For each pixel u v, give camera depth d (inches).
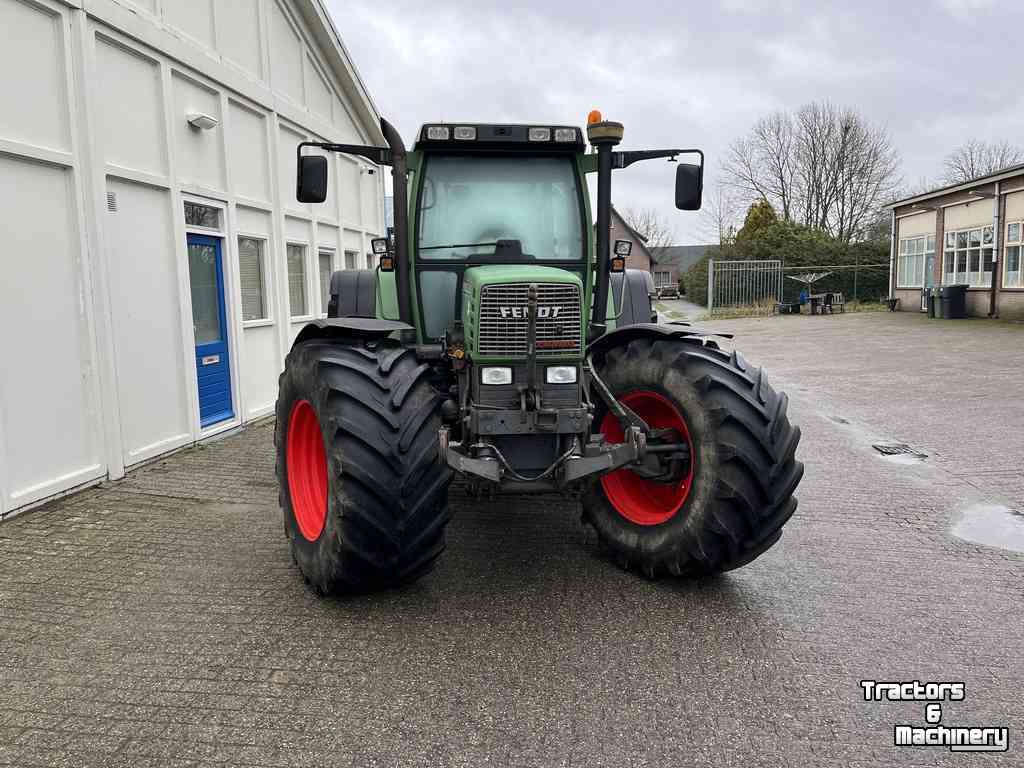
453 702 116.3
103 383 239.8
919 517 211.6
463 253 179.0
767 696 118.6
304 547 156.1
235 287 331.9
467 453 153.8
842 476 255.3
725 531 146.6
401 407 141.4
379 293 199.6
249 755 103.5
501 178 179.6
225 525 200.4
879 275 1327.5
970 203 949.2
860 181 1865.2
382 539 138.9
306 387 152.7
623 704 116.0
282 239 380.2
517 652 131.6
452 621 143.6
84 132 232.1
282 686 120.7
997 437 308.8
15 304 207.9
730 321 1052.5
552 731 109.0
